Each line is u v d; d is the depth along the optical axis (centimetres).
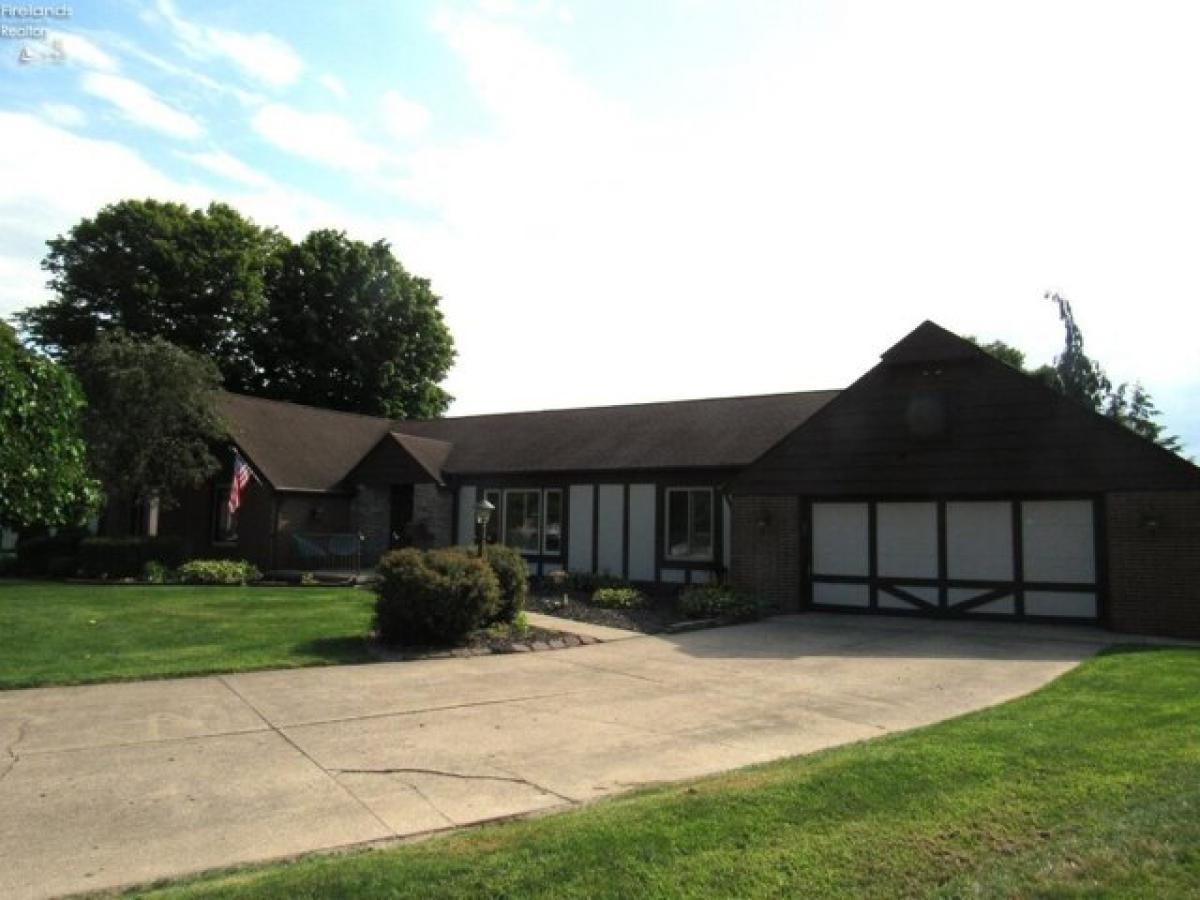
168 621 1312
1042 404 1506
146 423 2000
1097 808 502
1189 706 777
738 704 872
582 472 2127
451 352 4244
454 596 1191
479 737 734
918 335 1605
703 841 458
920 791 535
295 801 566
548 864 430
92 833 506
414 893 400
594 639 1286
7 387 889
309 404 3878
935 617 1581
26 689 902
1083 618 1466
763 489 1734
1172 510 1382
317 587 1834
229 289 3559
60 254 3438
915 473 1596
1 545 2641
